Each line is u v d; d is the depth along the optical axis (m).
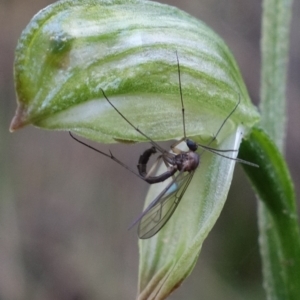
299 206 0.16
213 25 0.19
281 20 0.10
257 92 0.18
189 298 0.16
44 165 0.18
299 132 0.17
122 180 0.18
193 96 0.09
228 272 0.16
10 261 0.17
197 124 0.09
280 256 0.09
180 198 0.09
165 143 0.15
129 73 0.09
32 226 0.17
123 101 0.09
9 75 0.18
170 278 0.09
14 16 0.19
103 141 0.09
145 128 0.09
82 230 0.17
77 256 0.17
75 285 0.17
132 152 0.18
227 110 0.09
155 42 0.09
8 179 0.17
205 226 0.09
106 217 0.17
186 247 0.09
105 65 0.09
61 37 0.09
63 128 0.09
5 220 0.17
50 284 0.17
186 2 0.19
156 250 0.09
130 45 0.09
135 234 0.17
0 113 0.18
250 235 0.16
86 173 0.18
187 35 0.09
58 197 0.18
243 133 0.09
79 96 0.09
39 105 0.09
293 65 0.17
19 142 0.18
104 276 0.17
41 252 0.17
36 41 0.09
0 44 0.19
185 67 0.09
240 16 0.18
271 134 0.10
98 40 0.09
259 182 0.09
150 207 0.09
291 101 0.17
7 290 0.16
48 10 0.09
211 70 0.09
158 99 0.09
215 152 0.09
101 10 0.09
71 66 0.09
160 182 0.10
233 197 0.16
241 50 0.18
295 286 0.09
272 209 0.09
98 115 0.09
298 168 0.17
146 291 0.09
